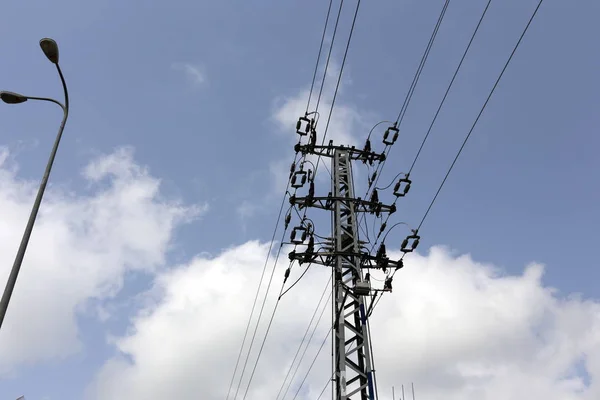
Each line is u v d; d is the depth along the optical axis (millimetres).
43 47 15445
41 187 15211
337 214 22750
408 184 22703
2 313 12906
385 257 22422
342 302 20547
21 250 13961
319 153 24625
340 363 19453
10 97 16219
